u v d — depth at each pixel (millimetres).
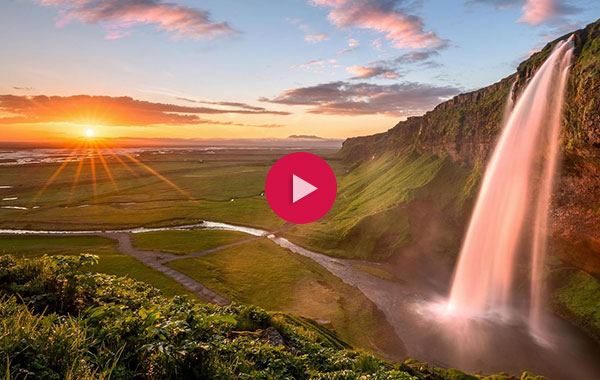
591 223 53094
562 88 53531
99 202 128750
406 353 39469
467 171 96250
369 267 68812
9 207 116812
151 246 77438
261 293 54594
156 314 7020
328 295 54562
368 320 47031
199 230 94062
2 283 9719
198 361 6785
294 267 66625
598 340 42125
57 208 116938
